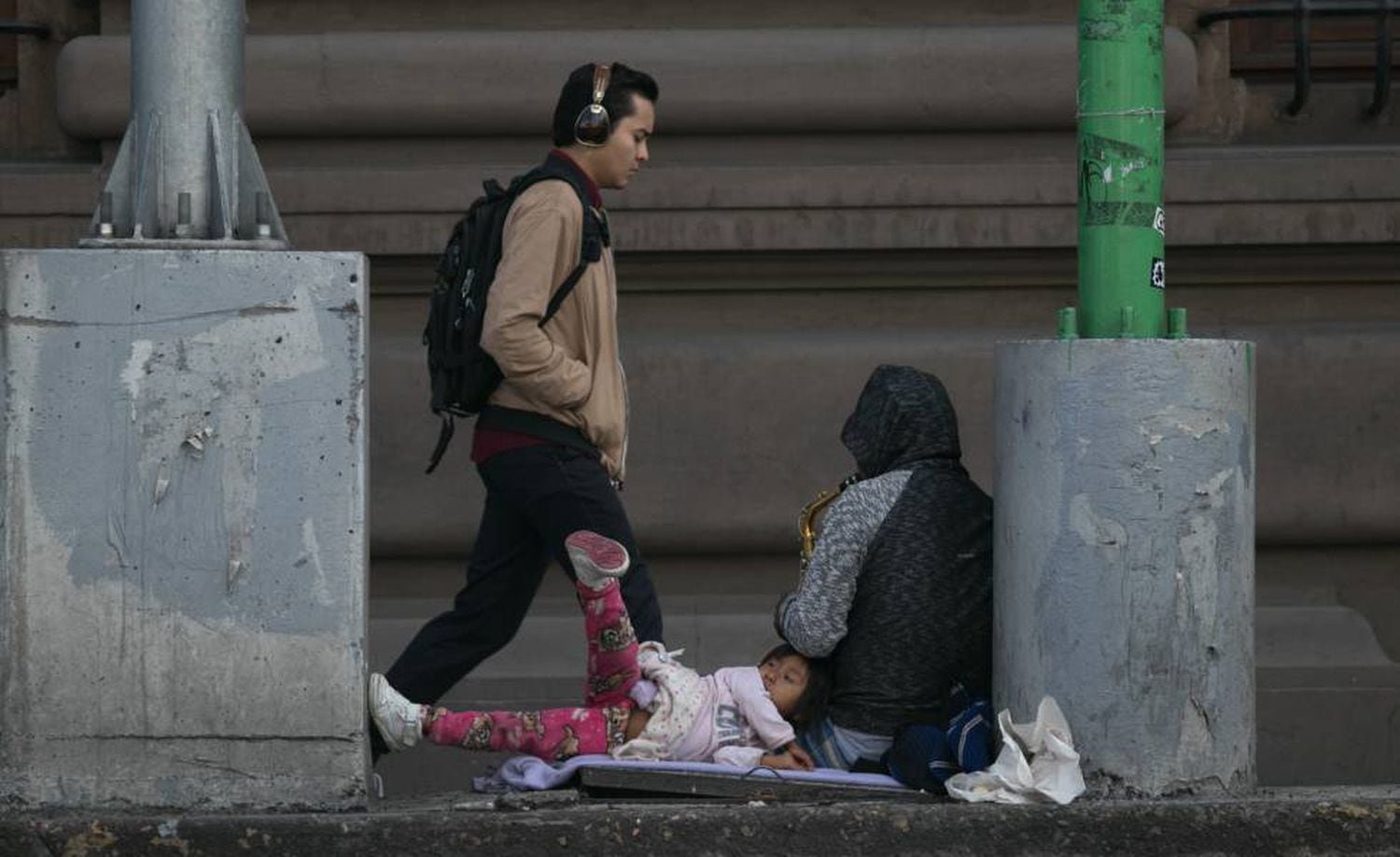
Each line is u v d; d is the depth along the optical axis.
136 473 16.94
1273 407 24.45
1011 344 17.67
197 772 17.08
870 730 18.42
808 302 24.78
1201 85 25.00
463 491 24.39
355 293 17.00
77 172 24.34
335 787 17.16
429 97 24.25
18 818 16.67
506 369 18.48
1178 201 24.06
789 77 24.23
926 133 24.61
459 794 19.81
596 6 24.61
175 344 16.91
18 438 16.88
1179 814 16.80
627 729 18.39
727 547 24.58
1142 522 17.03
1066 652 17.16
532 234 18.52
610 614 18.22
